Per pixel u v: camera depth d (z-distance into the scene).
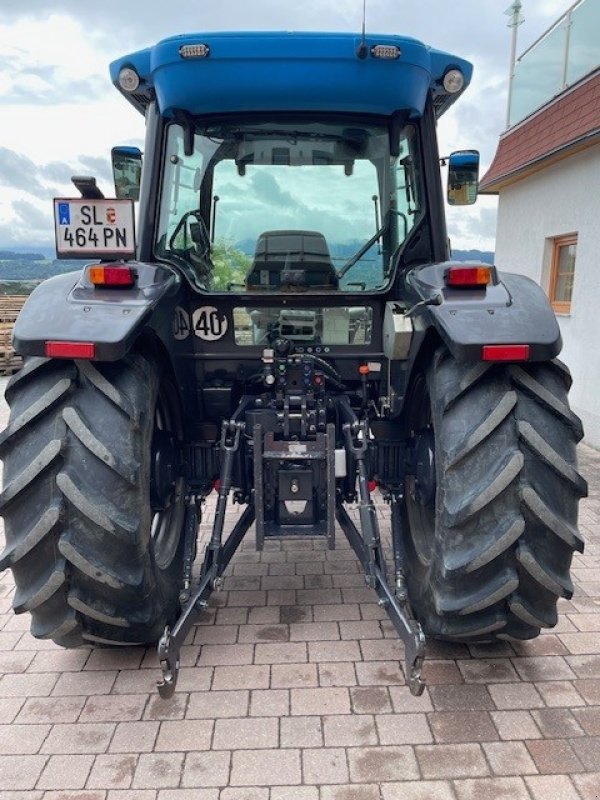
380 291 2.93
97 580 2.10
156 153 2.80
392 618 2.32
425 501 2.66
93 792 1.99
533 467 2.10
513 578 2.12
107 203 2.27
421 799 1.94
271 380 2.81
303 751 2.13
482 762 2.08
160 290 2.31
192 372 2.98
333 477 2.57
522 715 2.29
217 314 2.94
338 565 3.45
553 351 2.07
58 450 2.06
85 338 2.01
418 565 2.72
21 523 2.12
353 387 3.08
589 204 6.07
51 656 2.69
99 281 2.21
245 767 2.07
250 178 2.86
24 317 2.13
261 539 2.62
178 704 2.36
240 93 2.54
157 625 2.38
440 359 2.32
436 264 2.56
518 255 7.82
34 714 2.33
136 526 2.11
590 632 2.80
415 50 2.50
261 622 2.89
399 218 2.92
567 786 1.99
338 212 2.90
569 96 6.57
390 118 2.77
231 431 2.75
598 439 5.88
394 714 2.29
